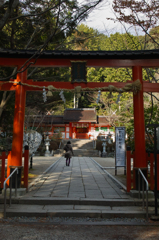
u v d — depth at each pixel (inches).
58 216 200.2
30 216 199.3
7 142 600.4
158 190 255.3
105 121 1370.6
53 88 251.8
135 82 246.5
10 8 249.0
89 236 160.4
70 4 232.2
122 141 398.3
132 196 238.2
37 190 269.0
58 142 1135.6
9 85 264.1
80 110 1392.7
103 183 317.7
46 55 255.6
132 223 186.2
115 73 892.6
